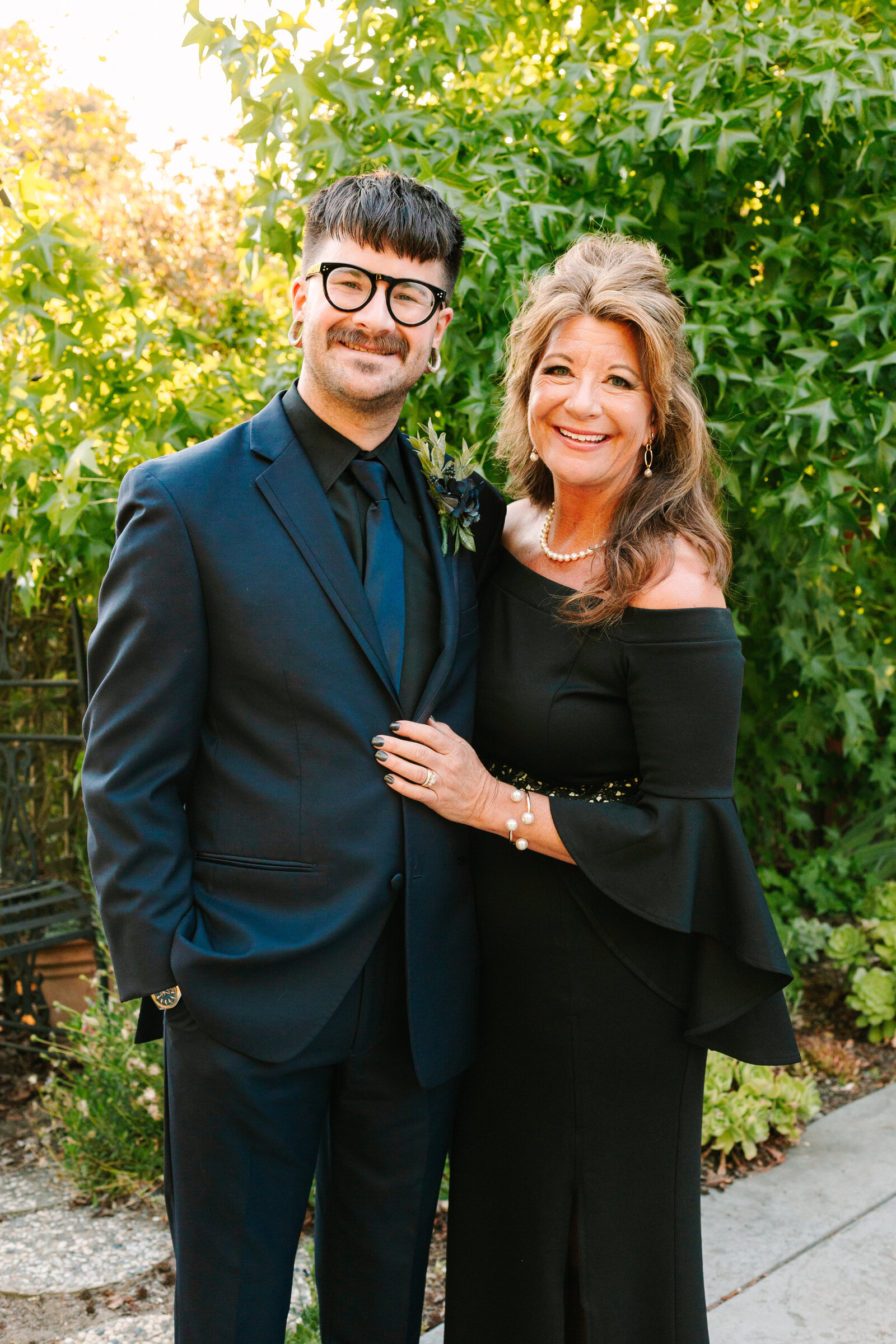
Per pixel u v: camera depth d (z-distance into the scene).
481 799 1.49
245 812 1.40
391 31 2.50
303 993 1.38
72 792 3.43
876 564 3.60
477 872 1.65
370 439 1.49
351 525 1.48
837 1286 2.14
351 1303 1.58
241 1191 1.39
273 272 3.26
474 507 1.61
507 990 1.62
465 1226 1.66
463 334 2.43
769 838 3.85
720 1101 2.62
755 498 2.88
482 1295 1.64
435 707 1.50
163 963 1.34
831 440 2.72
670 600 1.52
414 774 1.42
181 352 2.87
